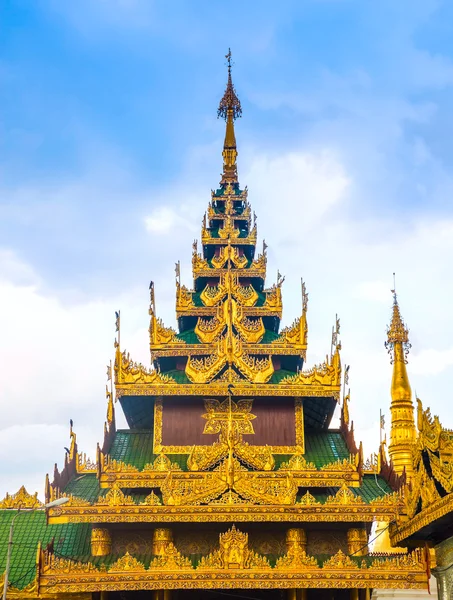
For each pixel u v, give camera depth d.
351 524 43.56
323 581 40.06
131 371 47.19
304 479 43.94
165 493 41.94
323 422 53.06
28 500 46.22
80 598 41.53
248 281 57.53
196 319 54.78
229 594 42.72
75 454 46.91
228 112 67.00
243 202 62.31
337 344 48.19
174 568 39.97
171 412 48.00
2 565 42.41
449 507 25.77
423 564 40.22
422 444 28.55
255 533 43.88
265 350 50.03
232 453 44.03
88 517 41.16
